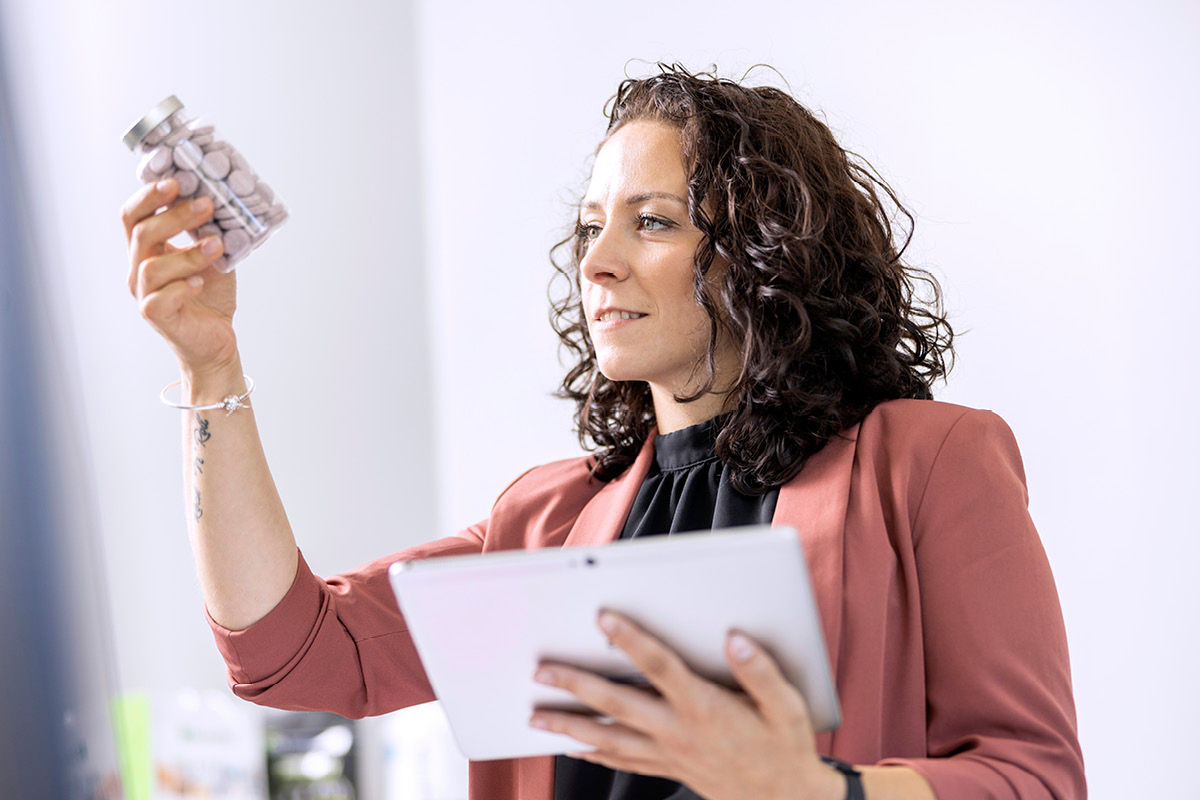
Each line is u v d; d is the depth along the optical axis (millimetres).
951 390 2158
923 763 902
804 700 794
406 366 2645
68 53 2568
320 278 2656
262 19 2666
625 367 1196
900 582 1043
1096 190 2107
